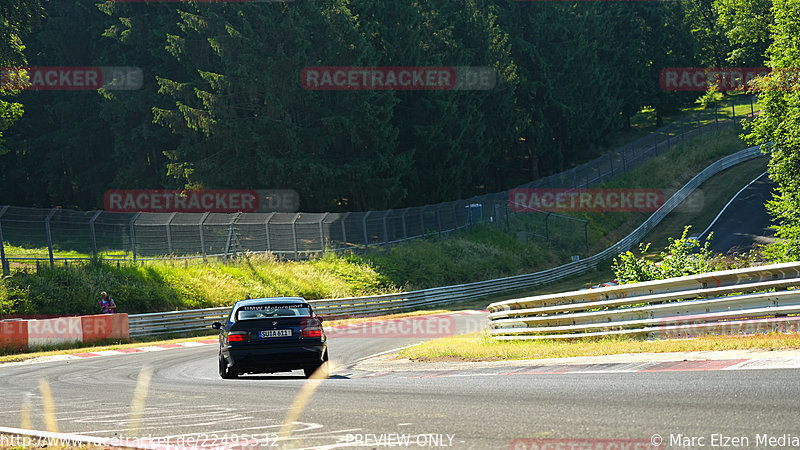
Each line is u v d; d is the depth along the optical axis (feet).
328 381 128.77
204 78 546.67
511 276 501.15
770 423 63.87
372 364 168.96
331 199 561.43
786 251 303.07
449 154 631.56
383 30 605.31
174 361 202.69
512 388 98.37
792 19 335.88
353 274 422.00
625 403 78.69
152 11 638.94
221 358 145.28
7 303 287.07
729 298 129.80
